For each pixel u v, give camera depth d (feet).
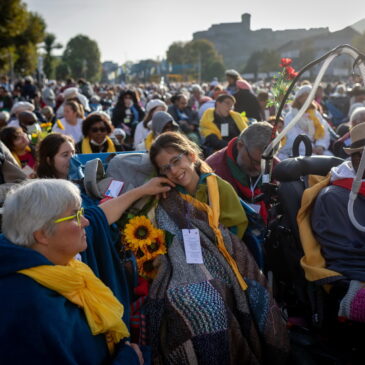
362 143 9.31
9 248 6.14
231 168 11.46
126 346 7.28
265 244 10.30
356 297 8.29
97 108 37.73
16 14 134.21
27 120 22.11
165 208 9.25
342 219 9.29
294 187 10.18
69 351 6.07
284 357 8.66
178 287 8.32
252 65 229.66
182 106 31.40
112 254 8.50
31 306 5.92
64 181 6.65
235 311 8.73
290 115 19.56
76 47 407.44
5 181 12.66
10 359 5.78
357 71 8.77
